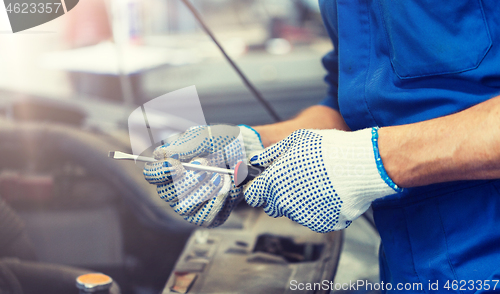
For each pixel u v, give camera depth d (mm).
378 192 946
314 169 944
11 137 1414
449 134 903
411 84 979
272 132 1117
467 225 963
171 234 1397
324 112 1162
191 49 3600
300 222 971
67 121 1704
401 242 1021
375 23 1003
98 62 2379
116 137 1642
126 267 1325
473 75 936
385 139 941
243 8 4238
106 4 2566
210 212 1003
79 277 1081
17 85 1688
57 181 1396
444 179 923
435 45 942
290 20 4234
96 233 1343
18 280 1133
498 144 875
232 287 1153
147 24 3471
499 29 925
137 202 1416
